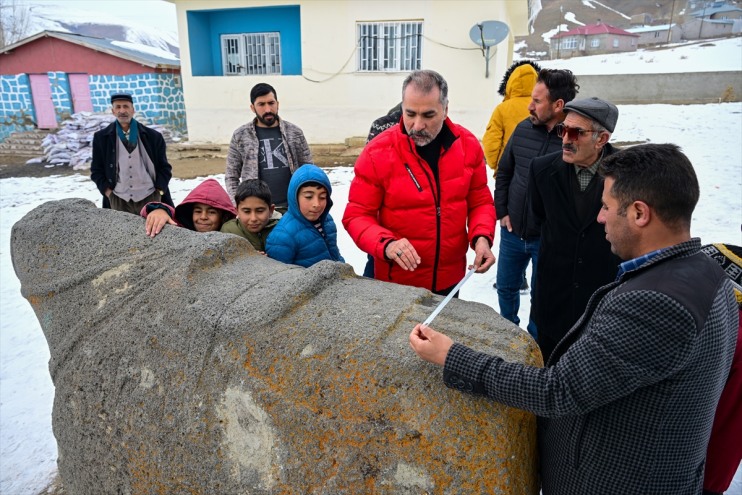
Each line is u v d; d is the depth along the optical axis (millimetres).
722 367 1178
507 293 3342
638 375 1072
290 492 1452
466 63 9867
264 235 2627
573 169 2223
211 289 1772
